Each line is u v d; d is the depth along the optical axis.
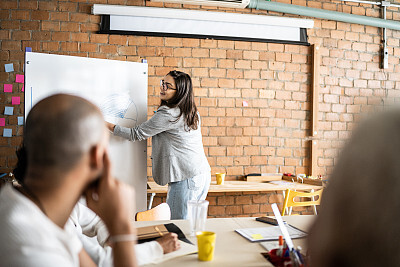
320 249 0.35
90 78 2.60
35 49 3.02
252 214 3.40
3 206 0.58
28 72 2.42
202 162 2.38
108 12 3.08
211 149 3.34
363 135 0.33
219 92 3.35
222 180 3.11
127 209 0.74
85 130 0.61
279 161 3.48
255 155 3.43
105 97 2.64
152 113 3.21
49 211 0.62
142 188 2.72
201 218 1.23
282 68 3.48
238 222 1.48
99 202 0.74
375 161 0.31
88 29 3.10
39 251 0.53
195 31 3.28
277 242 1.19
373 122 0.33
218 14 3.27
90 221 1.21
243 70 3.40
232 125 3.38
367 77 3.70
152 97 3.21
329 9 3.60
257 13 3.44
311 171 3.51
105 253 1.04
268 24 3.40
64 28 3.06
